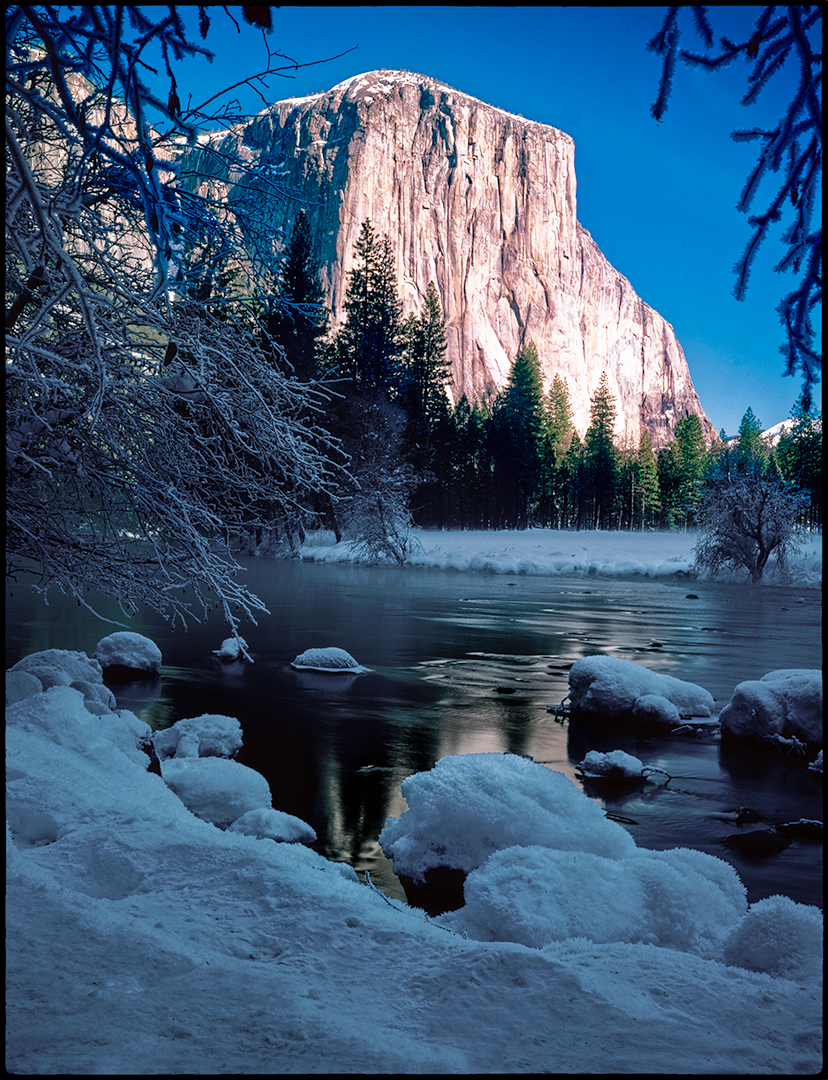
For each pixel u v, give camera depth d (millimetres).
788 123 3736
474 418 105125
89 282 6344
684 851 5277
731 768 10188
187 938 3061
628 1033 2422
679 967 3066
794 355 4199
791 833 7891
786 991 2875
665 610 28969
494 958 2859
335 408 50219
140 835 4371
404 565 50875
